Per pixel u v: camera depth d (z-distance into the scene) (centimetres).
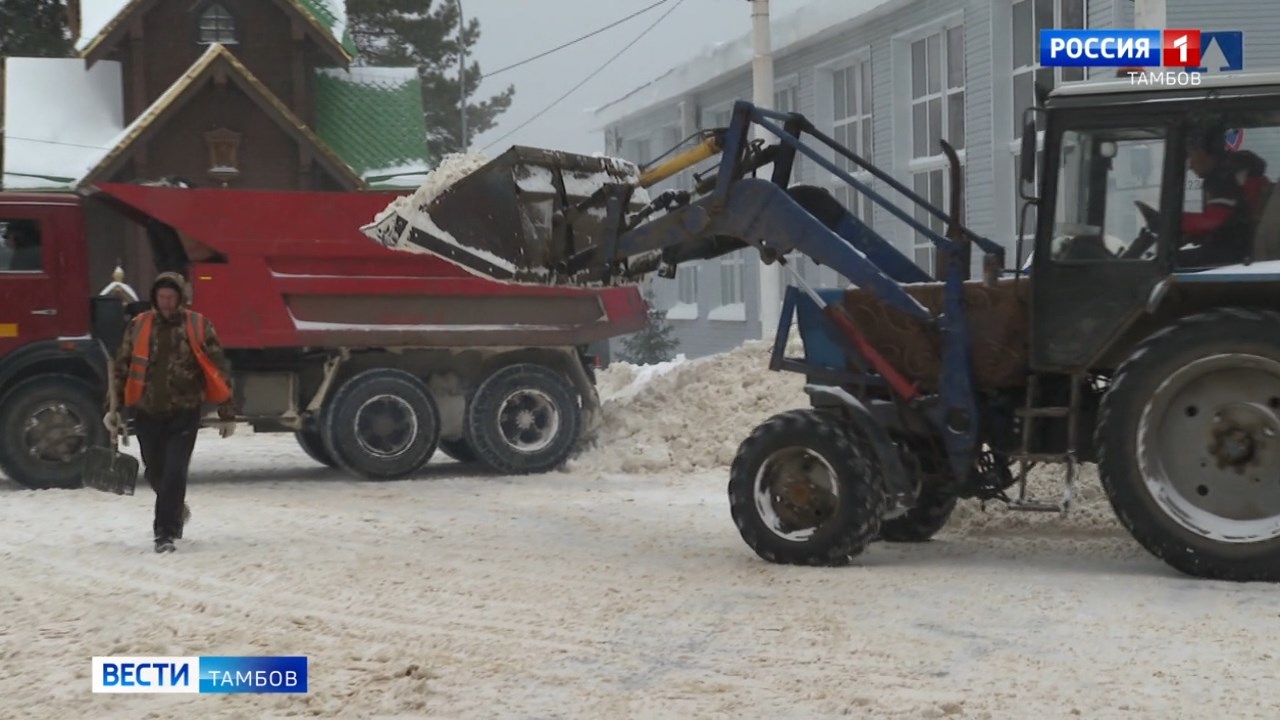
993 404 950
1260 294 866
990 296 930
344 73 3381
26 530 1130
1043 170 899
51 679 668
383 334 1502
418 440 1505
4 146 3078
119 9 3062
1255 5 1764
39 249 1411
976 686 617
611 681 643
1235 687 605
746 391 1612
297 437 1641
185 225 1452
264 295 1469
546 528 1121
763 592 834
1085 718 567
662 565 938
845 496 906
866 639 708
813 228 952
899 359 957
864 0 2602
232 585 885
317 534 1093
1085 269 891
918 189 2589
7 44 4078
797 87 3056
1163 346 848
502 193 1058
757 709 592
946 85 2486
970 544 1019
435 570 926
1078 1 2072
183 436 1022
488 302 1530
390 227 1077
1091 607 769
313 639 736
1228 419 846
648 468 1530
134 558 988
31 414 1400
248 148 3064
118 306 1440
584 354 1616
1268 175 857
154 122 2941
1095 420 916
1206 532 841
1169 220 872
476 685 640
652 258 1080
